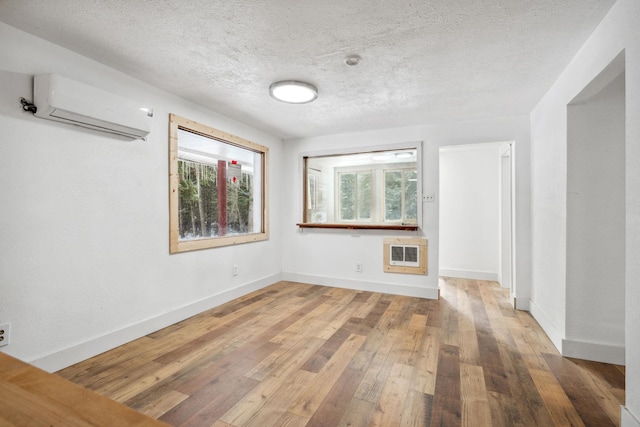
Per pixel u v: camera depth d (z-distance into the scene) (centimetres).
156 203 274
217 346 243
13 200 184
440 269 518
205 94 291
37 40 194
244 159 409
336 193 450
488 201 495
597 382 193
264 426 153
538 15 171
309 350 237
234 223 392
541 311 291
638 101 140
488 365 215
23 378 66
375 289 414
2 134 180
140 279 259
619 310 219
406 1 160
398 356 229
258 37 196
